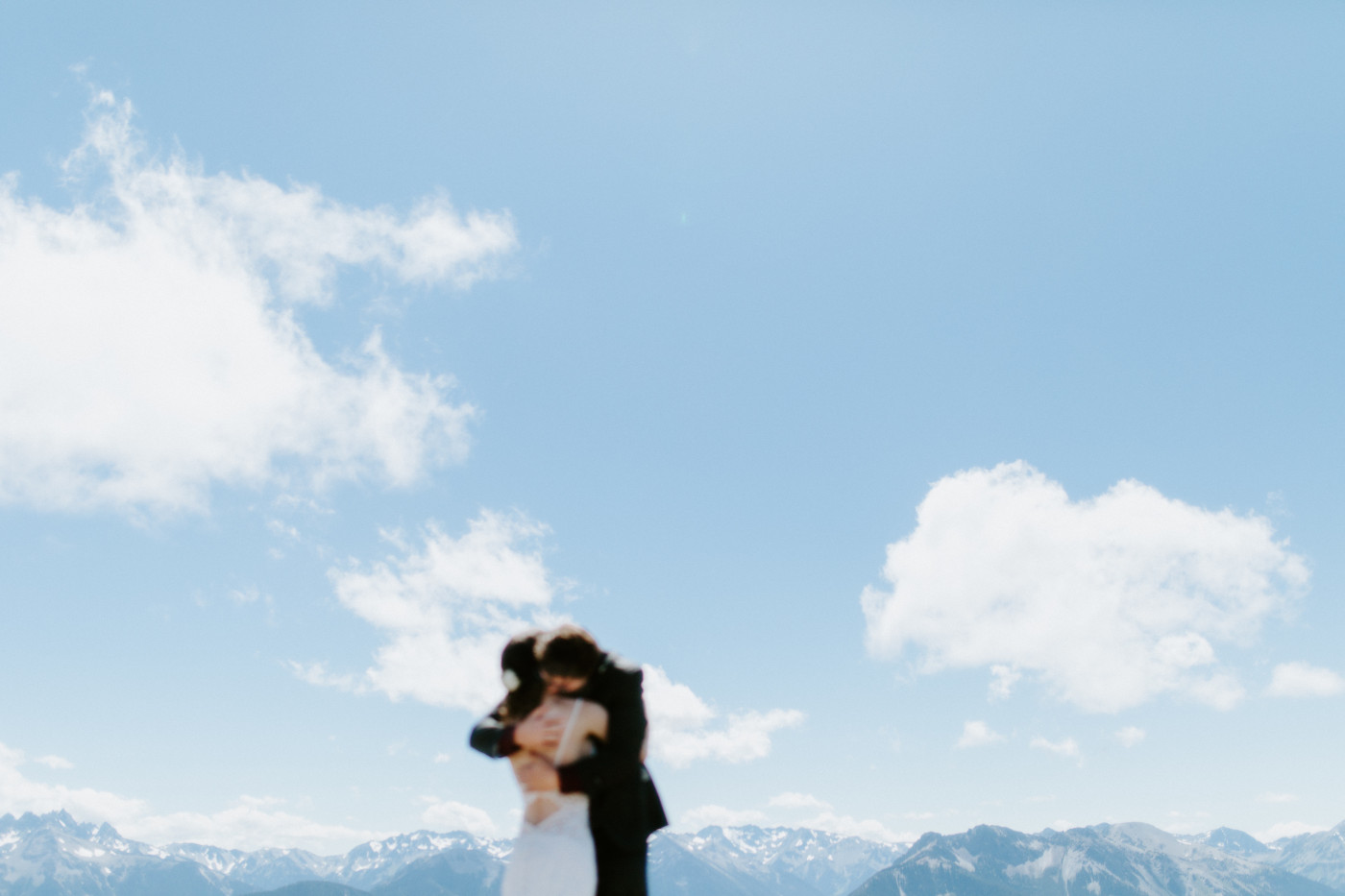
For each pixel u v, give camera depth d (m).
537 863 4.95
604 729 5.27
